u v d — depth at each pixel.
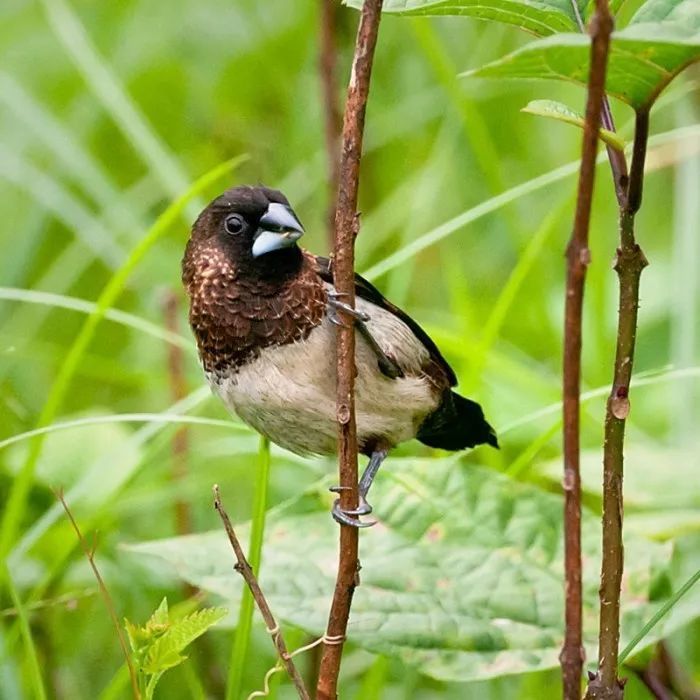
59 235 13.34
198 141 13.92
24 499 7.86
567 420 4.36
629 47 4.19
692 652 8.66
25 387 11.45
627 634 6.32
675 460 8.18
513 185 12.41
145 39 14.53
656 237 12.46
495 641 6.37
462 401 7.89
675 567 9.07
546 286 11.78
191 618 5.30
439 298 12.26
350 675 8.80
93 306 8.12
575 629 4.49
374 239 11.47
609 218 12.01
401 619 6.45
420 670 6.23
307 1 13.86
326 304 6.91
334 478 7.01
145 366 11.70
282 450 9.20
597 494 8.45
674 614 6.33
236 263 6.91
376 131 12.66
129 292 12.78
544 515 6.92
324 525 6.90
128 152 13.86
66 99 14.36
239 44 14.18
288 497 10.05
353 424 5.33
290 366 6.87
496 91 12.60
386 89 13.23
